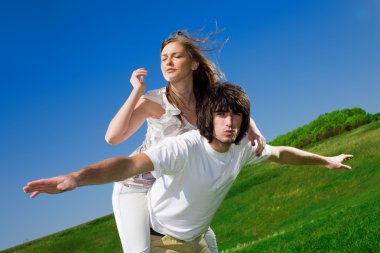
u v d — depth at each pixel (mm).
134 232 4555
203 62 5309
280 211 19594
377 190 16125
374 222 9820
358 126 30469
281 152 4980
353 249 8883
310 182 21312
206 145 4117
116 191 4871
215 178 4152
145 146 5363
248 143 4508
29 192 3053
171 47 5121
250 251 13383
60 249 22875
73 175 3201
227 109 3975
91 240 23375
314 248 10047
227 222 20578
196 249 4621
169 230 4391
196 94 5367
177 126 5145
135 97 4957
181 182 4121
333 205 17375
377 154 21125
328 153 24484
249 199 22578
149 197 4531
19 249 23484
